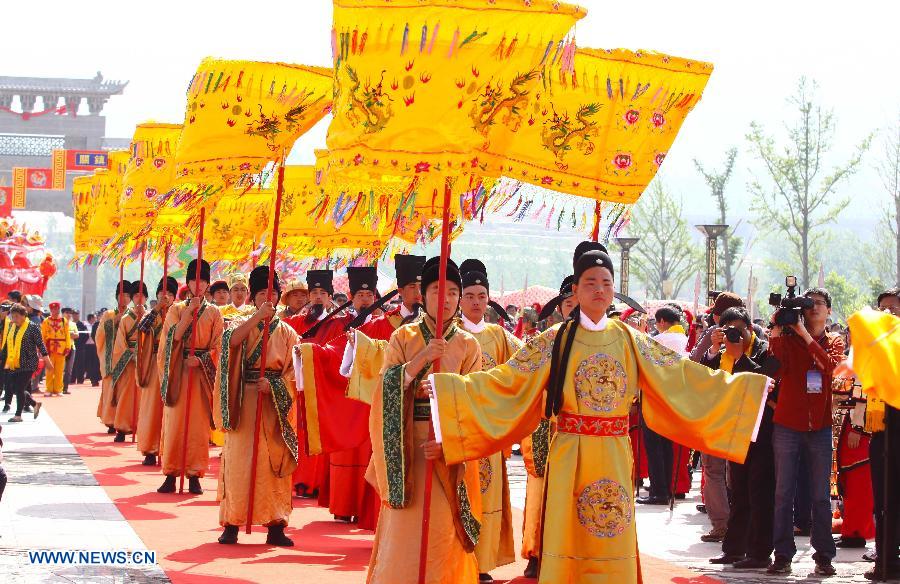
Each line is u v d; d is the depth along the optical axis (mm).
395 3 6516
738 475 9180
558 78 8570
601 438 6281
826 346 8984
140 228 14062
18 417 21031
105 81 47500
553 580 6176
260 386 9422
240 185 10188
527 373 6348
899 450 8508
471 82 6566
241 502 9359
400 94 6555
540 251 117625
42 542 9109
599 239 9008
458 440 6219
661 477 12945
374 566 6898
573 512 6227
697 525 11336
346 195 8609
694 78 8766
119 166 16266
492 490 7953
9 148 47125
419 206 8602
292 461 9523
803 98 43812
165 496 12125
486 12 6531
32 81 46625
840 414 10438
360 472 10703
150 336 14766
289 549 9258
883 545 8523
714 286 21141
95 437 18188
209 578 7973
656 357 6461
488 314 19062
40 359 21688
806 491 10477
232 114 9719
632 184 8742
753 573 8852
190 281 13125
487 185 8656
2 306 27281
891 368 7496
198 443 12500
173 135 13398
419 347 7133
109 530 9805
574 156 8648
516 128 6773
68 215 45594
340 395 9805
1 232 37625
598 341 6344
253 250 14914
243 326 9391
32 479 12945
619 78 8672
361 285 11539
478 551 7836
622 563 6203
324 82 9844
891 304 9539
